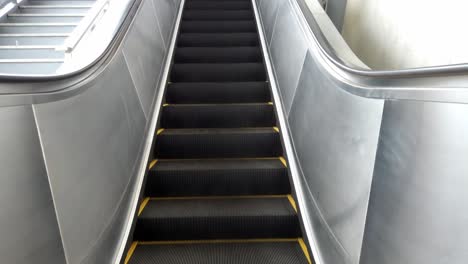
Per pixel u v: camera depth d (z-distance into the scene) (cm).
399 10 323
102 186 189
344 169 177
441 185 104
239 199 266
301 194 244
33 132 128
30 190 124
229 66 415
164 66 396
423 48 276
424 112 114
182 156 307
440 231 103
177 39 486
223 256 217
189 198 268
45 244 130
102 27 255
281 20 399
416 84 116
